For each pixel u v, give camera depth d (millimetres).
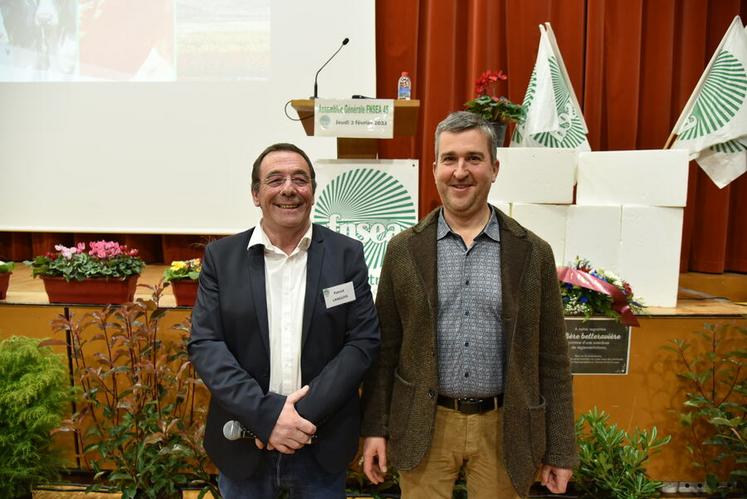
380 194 1979
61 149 3006
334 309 1156
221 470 1206
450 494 1269
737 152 2246
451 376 1179
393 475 1871
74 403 1988
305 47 2857
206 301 1164
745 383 1848
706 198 2883
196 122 2951
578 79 2842
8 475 1679
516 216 2119
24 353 1691
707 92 2238
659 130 2900
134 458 1782
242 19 2877
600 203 2148
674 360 1896
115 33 2930
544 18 2787
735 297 2850
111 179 3010
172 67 2928
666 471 1955
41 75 2969
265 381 1146
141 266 2018
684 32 2857
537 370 1167
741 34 2191
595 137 2865
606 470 1733
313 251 1198
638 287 2105
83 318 1805
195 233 3006
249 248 1186
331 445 1187
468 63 2906
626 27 2807
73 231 3035
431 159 2898
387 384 1263
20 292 2248
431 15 2801
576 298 1852
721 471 1942
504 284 1130
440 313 1176
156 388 1805
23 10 2941
